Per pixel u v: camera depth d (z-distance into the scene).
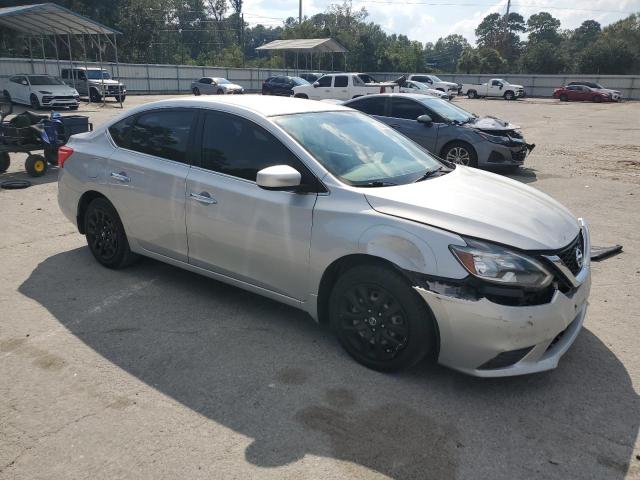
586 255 3.41
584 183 9.56
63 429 2.79
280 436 2.76
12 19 22.39
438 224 3.03
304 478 2.47
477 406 3.03
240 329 3.90
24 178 9.25
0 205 7.36
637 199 8.30
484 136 9.87
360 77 26.11
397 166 3.87
